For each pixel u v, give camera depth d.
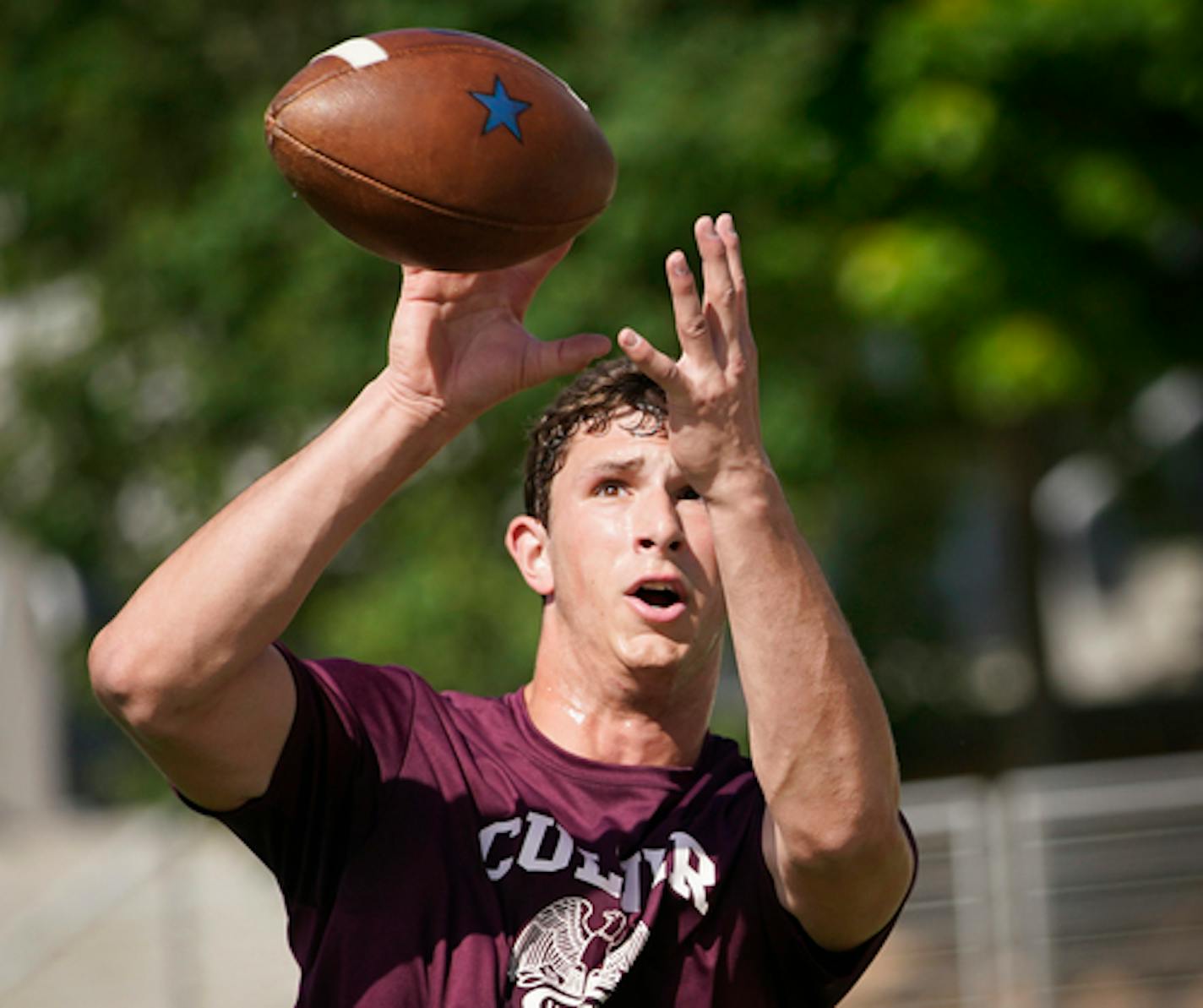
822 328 32.84
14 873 49.88
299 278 30.16
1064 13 27.80
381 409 8.71
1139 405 48.53
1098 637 87.06
